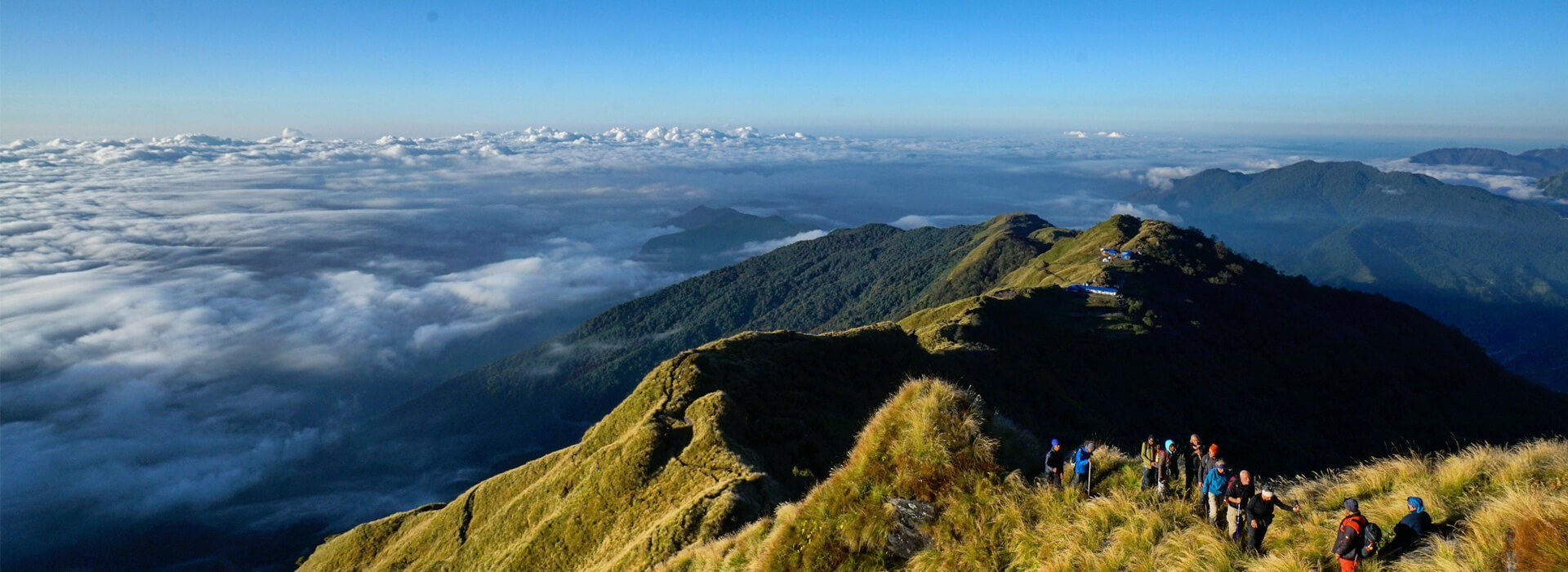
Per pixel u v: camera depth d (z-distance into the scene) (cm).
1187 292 13688
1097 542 1480
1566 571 995
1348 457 9200
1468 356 13325
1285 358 11688
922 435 1855
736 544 2266
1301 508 1428
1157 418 9006
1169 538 1402
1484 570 1080
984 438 1802
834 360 7888
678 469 5512
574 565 5172
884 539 1753
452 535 6988
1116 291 13000
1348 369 11481
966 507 1689
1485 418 10625
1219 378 10606
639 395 6850
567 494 6128
